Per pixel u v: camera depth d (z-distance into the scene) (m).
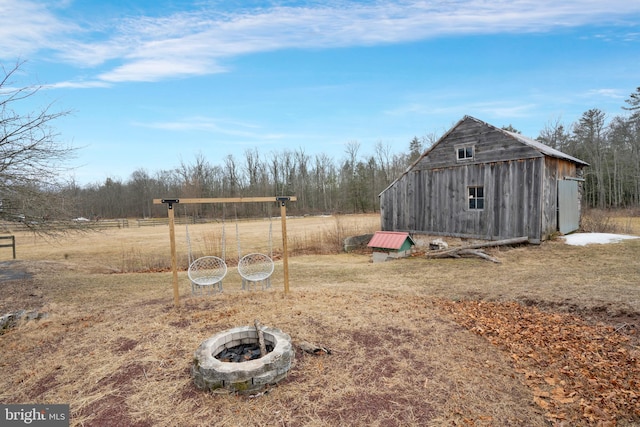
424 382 3.22
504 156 10.52
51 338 4.64
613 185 31.52
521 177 10.17
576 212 12.37
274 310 5.18
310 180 51.44
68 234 8.69
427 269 9.03
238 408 2.84
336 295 6.15
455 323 4.76
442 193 12.29
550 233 10.38
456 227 11.90
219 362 3.23
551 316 4.92
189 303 5.73
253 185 49.16
